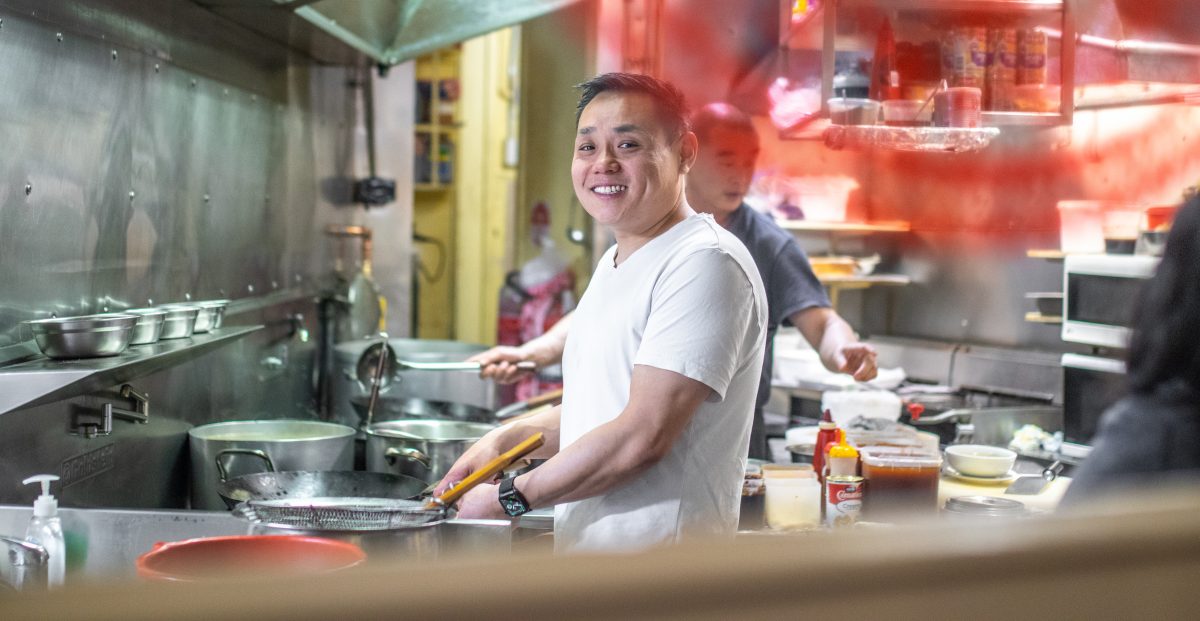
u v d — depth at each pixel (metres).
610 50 4.28
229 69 3.05
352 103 4.35
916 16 3.08
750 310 1.79
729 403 1.81
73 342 1.90
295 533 1.58
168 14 2.60
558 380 5.48
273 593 0.15
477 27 3.67
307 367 3.86
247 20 3.04
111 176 2.31
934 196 4.48
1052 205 4.00
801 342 4.45
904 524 0.19
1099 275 3.13
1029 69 3.00
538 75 6.45
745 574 0.17
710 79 4.23
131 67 2.40
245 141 3.20
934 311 4.54
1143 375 1.27
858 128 2.93
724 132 3.09
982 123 3.00
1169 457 1.22
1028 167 4.09
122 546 1.80
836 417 3.36
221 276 3.03
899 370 4.14
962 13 3.06
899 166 4.57
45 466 1.94
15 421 1.84
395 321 4.61
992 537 0.18
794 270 3.18
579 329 1.93
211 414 2.86
